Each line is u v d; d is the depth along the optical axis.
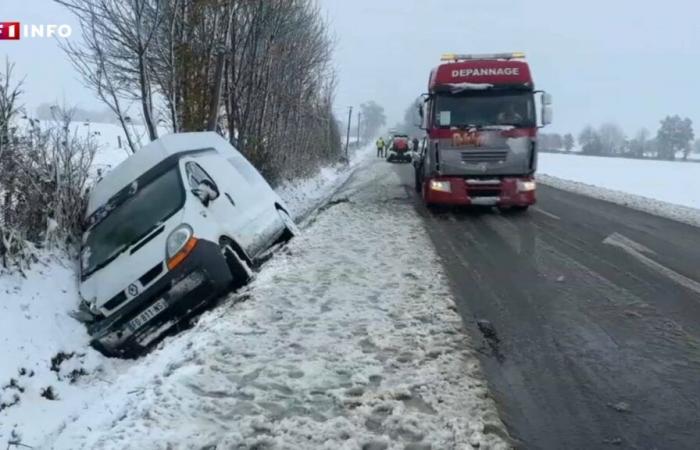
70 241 8.28
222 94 16.77
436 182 13.95
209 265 6.84
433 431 3.81
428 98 14.43
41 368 5.88
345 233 10.91
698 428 4.03
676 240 10.93
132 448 3.61
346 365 4.79
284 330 5.57
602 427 4.03
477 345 5.45
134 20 12.31
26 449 4.82
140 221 7.40
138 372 5.04
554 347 5.45
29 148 7.85
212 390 4.37
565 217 13.90
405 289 7.01
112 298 6.66
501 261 8.98
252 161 18.89
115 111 12.61
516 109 13.70
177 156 8.18
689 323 6.12
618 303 6.82
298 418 3.95
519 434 3.92
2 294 6.38
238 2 16.48
